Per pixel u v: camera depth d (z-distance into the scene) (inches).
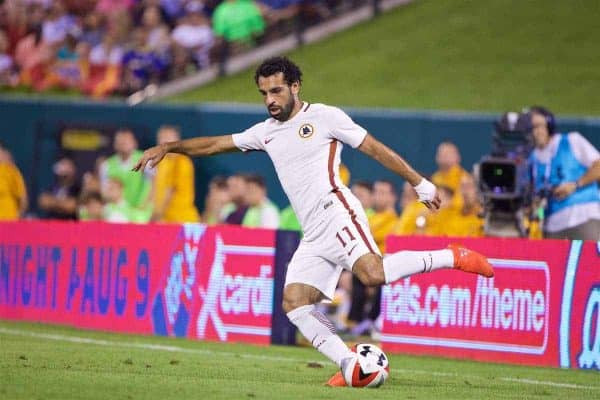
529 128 1386.6
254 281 1374.3
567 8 2738.7
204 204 2118.6
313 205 887.1
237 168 2105.1
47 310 1573.6
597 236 1385.3
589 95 2359.7
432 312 1257.4
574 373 1113.4
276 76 881.5
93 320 1513.3
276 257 1362.0
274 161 900.6
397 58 2647.6
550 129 1395.2
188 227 1428.4
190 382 908.6
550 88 2413.9
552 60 2536.9
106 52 2647.6
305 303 896.9
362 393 860.6
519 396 898.7
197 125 2170.3
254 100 2514.8
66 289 1550.2
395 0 2864.2
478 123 1921.8
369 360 895.1
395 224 1593.3
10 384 853.2
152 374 964.6
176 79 2645.2
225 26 2701.8
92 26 2721.5
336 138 888.9
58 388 839.7
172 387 868.6
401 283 1283.2
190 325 1418.6
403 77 2554.1
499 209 1374.3
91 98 2561.5
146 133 2208.4
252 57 2726.4
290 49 2765.7
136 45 2640.3
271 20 2763.3
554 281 1173.7
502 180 1366.9
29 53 2748.5
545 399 881.5
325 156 887.7
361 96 2487.7
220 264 1400.1
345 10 2856.8
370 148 881.5
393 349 1286.9
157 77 2630.4
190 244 1425.9
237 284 1386.6
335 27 2834.6
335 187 885.8
